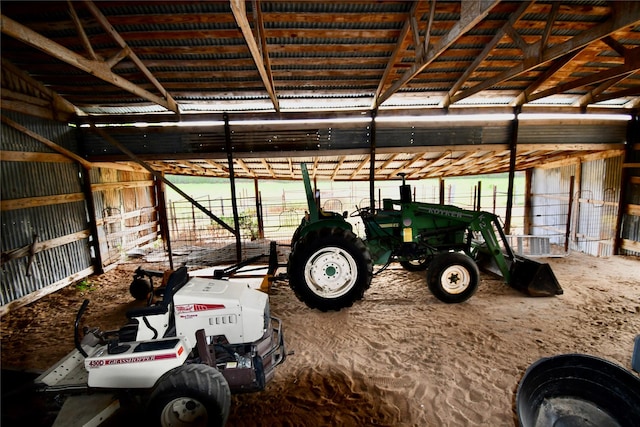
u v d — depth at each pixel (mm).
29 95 4934
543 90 5703
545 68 5062
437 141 6160
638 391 1517
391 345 3350
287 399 2619
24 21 3762
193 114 5836
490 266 5180
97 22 3820
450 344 3322
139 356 2113
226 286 2697
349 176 9562
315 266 4016
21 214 4805
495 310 4086
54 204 5391
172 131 5906
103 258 6516
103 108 5902
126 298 5000
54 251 5383
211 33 4102
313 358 3170
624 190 6539
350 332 3652
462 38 4293
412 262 5703
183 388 1948
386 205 5230
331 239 3932
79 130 5863
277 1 3670
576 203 7637
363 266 3973
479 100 6121
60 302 4895
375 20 4004
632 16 2639
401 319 3918
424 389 2670
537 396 1637
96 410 2105
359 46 4434
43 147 5230
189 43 4289
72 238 5738
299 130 6004
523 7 3574
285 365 3070
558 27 4090
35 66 4695
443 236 4934
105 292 5285
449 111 5992
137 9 3732
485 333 3516
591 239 7254
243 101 5789
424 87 5602
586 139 6316
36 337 3812
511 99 6082
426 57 3723
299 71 4957
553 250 7527
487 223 4578
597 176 7098
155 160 6047
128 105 5816
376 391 2676
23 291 4789
